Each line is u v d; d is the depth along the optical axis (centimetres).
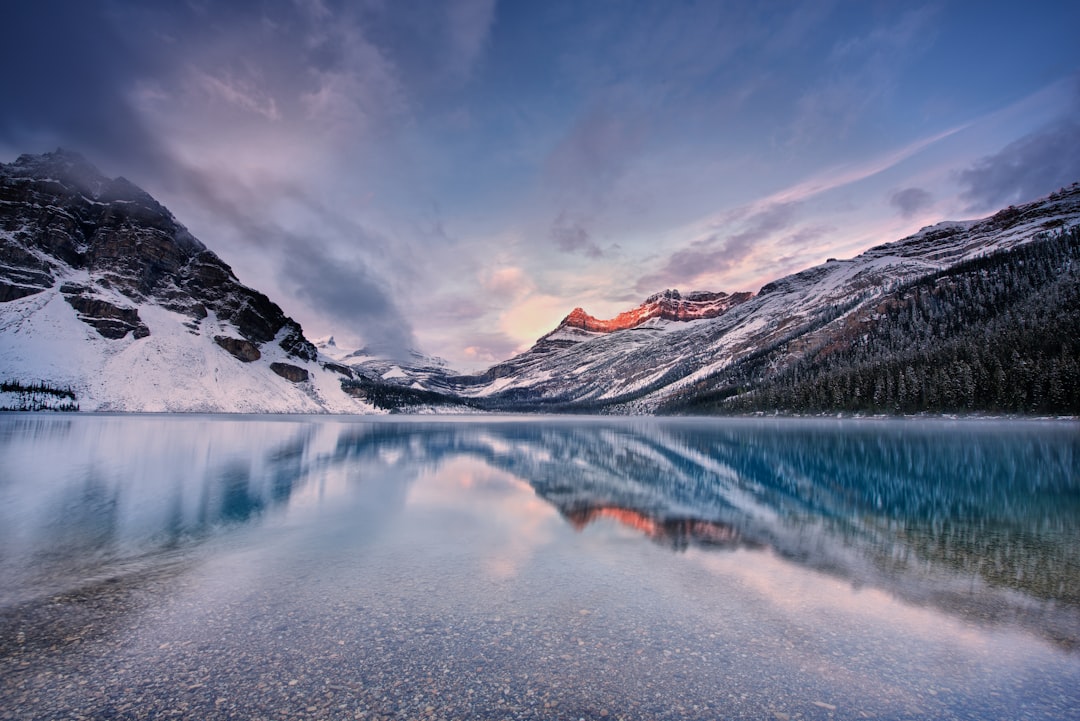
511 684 840
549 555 1611
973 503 2562
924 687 855
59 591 1262
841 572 1459
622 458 4731
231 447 5222
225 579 1360
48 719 733
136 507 2294
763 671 898
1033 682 874
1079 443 5541
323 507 2366
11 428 7206
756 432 8550
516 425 12838
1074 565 1530
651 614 1142
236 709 761
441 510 2320
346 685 831
